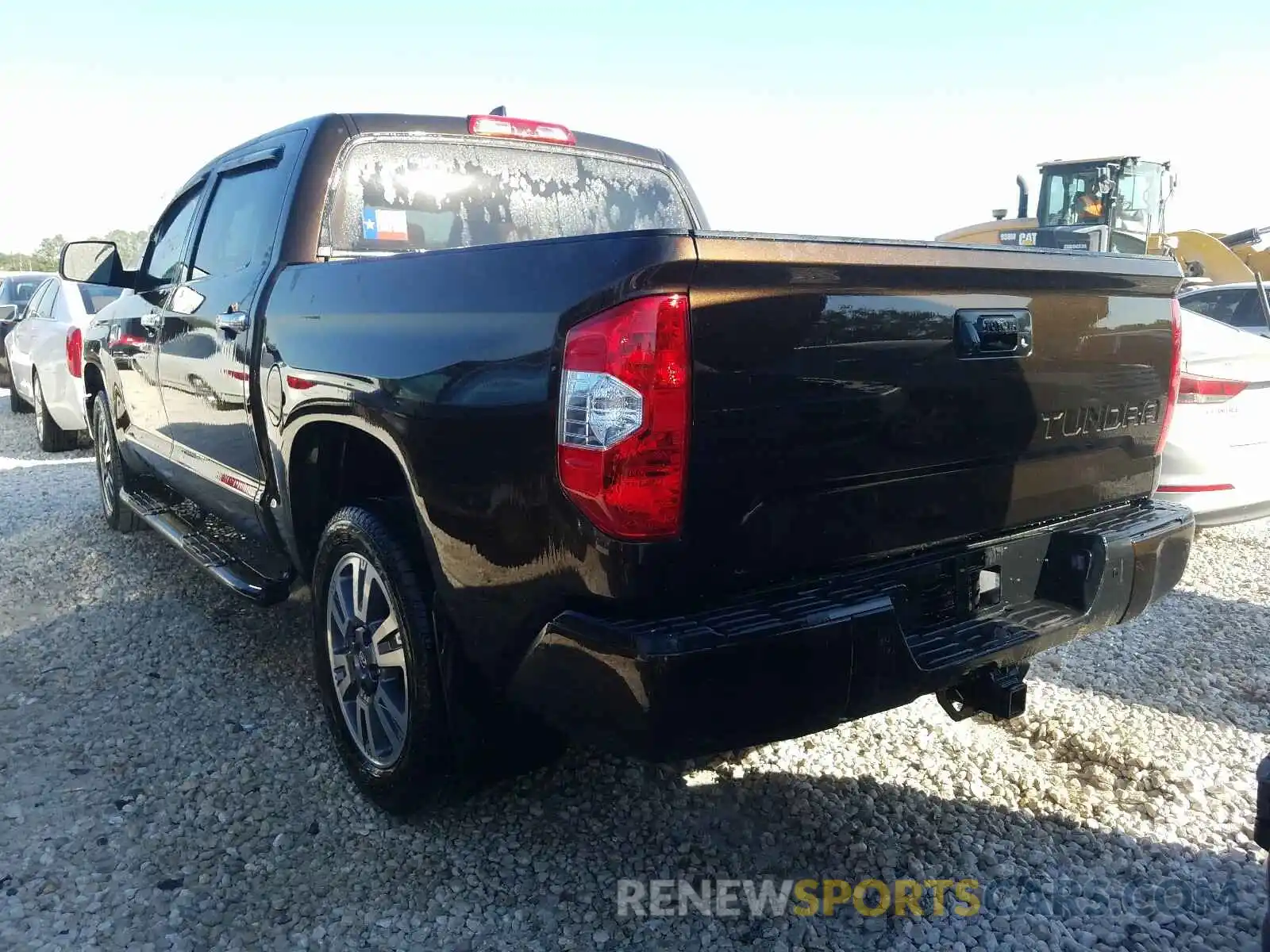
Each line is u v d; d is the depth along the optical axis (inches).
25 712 148.3
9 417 497.0
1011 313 102.9
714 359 83.4
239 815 121.2
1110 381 115.7
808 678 87.3
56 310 383.2
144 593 199.6
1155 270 118.3
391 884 108.1
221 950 98.0
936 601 103.4
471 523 94.8
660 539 83.5
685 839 116.1
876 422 93.5
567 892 106.6
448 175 152.4
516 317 90.1
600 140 172.2
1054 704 148.8
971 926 101.5
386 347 105.3
